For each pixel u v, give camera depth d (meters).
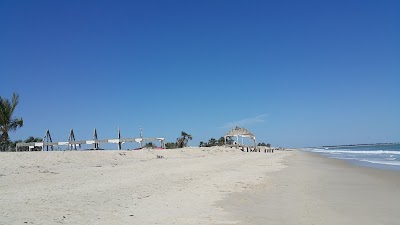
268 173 22.05
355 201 11.55
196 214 9.25
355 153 74.56
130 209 9.62
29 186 13.06
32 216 8.20
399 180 18.20
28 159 21.62
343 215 9.38
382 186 15.76
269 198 12.00
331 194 13.11
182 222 8.32
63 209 9.16
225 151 54.81
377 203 11.20
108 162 25.50
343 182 17.39
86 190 12.48
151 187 13.78
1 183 13.56
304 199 11.88
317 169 26.84
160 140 42.09
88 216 8.54
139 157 30.98
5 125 35.53
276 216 9.18
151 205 10.27
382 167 28.69
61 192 11.85
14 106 36.25
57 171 18.27
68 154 25.11
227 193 12.91
